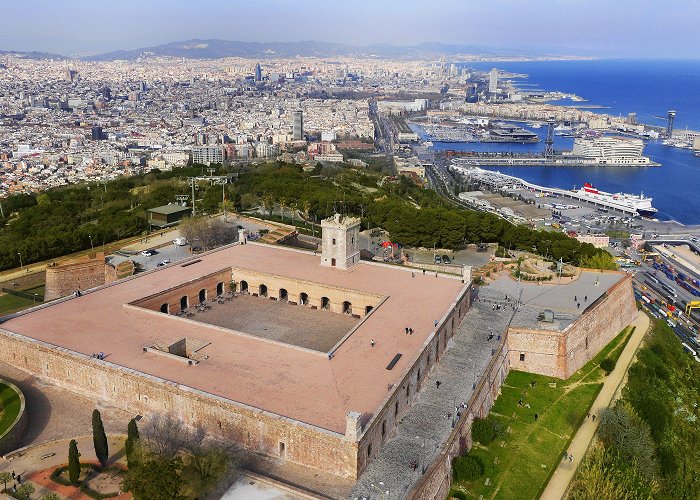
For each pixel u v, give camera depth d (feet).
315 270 545.03
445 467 321.73
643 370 503.20
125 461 310.86
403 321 428.56
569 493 344.28
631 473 366.22
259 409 307.78
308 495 275.18
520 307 525.75
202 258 578.25
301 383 338.54
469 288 514.68
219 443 316.40
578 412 424.46
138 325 414.21
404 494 283.18
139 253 653.71
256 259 577.84
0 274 601.21
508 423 403.54
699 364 610.24
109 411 357.00
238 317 495.82
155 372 346.33
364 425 298.15
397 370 356.18
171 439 299.99
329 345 440.86
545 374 475.72
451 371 412.98
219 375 344.90
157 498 260.01
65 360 372.58
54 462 309.22
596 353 529.86
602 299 538.88
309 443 297.12
